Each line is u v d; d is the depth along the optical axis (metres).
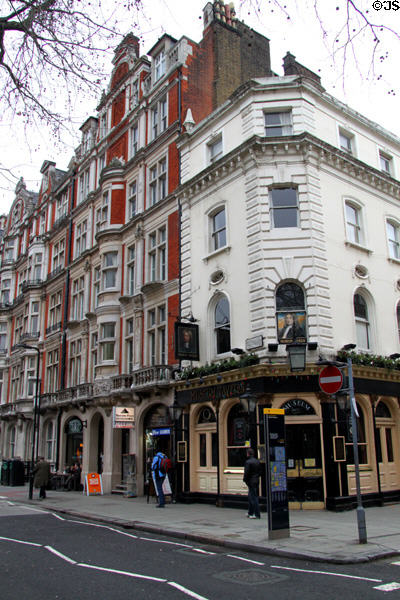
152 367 21.50
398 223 21.66
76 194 34.66
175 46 25.78
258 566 8.44
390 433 18.55
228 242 19.06
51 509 17.91
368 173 20.41
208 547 10.27
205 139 21.67
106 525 13.87
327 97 20.14
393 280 20.67
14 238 45.41
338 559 8.52
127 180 27.89
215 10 27.39
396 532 11.17
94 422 27.36
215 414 18.16
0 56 7.96
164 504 17.66
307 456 15.92
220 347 19.03
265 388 16.06
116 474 24.64
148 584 7.22
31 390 35.59
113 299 26.77
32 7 7.82
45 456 32.06
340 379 11.09
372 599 6.38
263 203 17.98
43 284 36.75
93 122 33.88
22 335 36.78
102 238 27.81
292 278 17.23
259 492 15.62
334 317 17.41
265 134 19.17
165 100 25.88
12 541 11.10
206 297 19.77
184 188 21.80
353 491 16.09
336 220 18.78
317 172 18.61
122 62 31.03
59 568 8.34
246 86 19.48
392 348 19.56
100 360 26.33
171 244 22.81
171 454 20.23
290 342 16.58
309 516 14.06
